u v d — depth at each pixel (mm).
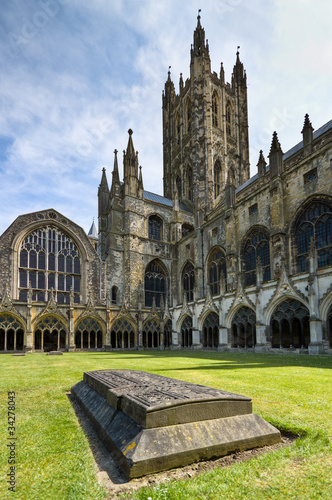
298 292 27953
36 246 50344
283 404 7734
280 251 38500
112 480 4254
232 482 4109
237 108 88625
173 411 5129
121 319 48781
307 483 4031
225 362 19703
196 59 80812
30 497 3791
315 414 6852
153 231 63094
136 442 4648
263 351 30969
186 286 60938
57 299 50438
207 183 72438
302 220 37875
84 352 39812
